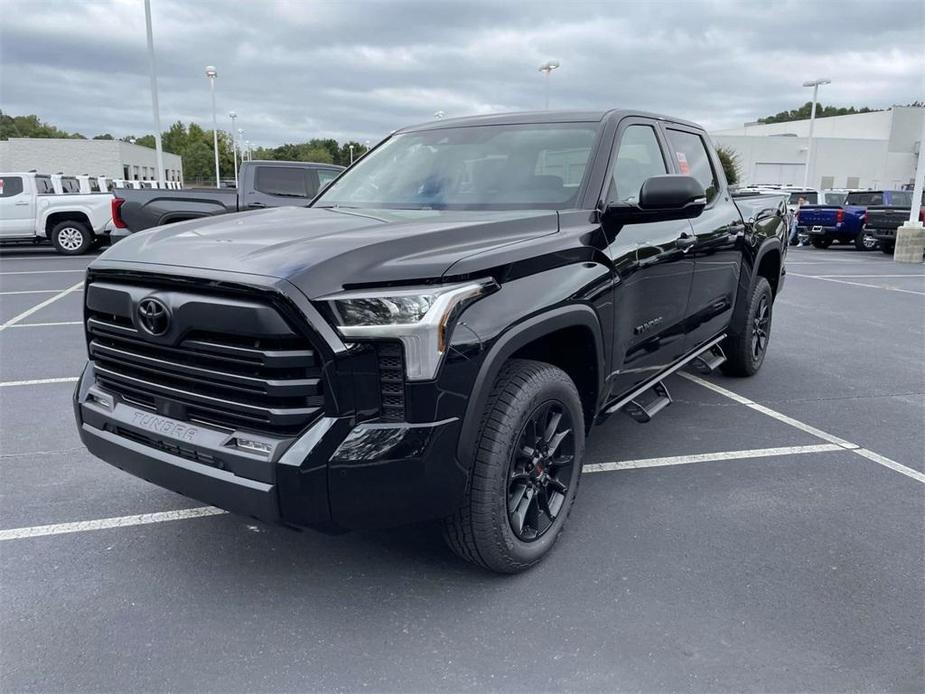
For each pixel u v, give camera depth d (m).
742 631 2.63
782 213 6.11
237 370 2.42
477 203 3.46
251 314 2.31
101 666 2.44
